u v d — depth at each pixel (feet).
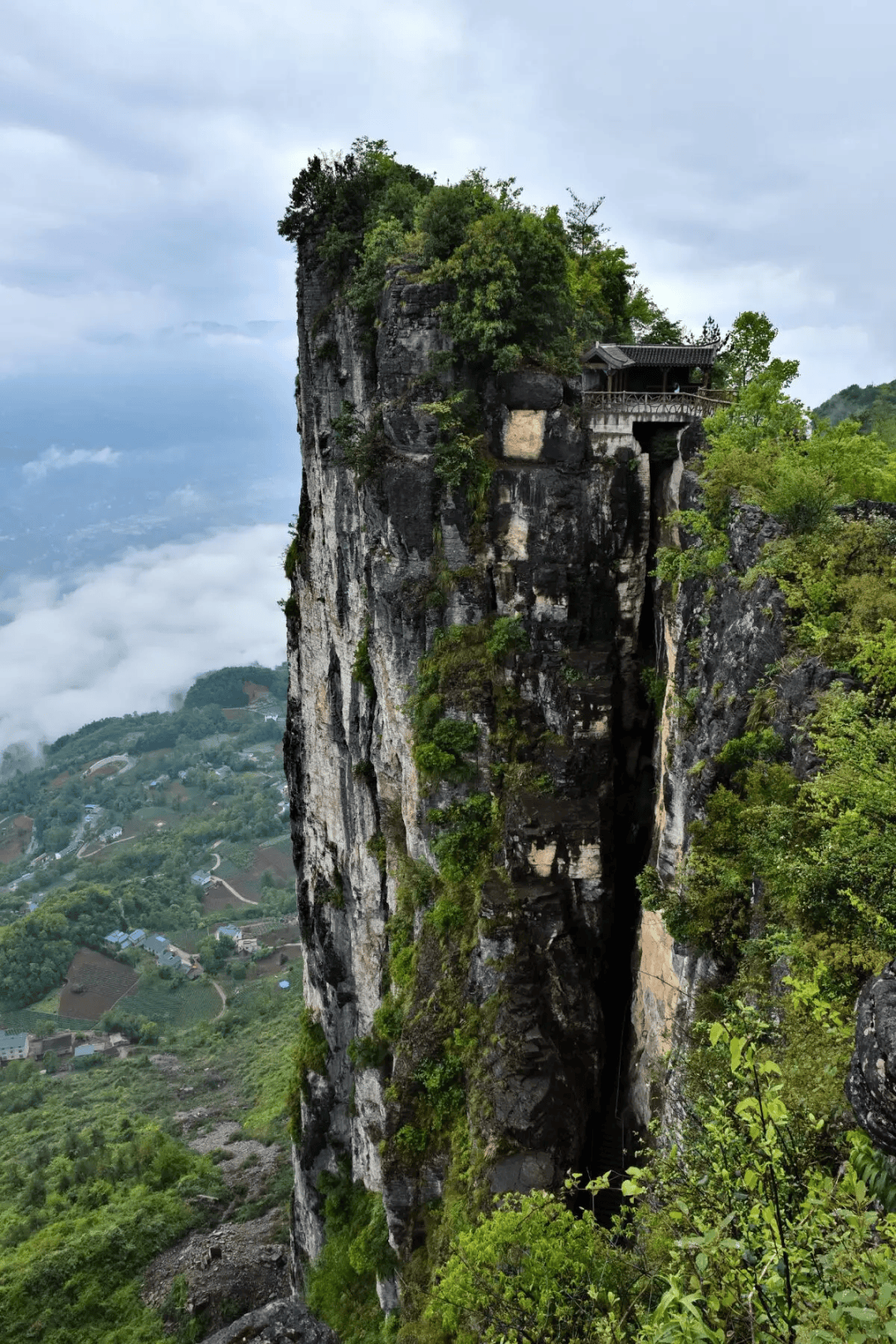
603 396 153.89
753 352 160.45
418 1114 141.18
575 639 152.25
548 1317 71.56
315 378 176.65
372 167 170.50
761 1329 37.11
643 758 158.40
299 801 215.51
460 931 145.69
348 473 167.73
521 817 142.61
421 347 151.33
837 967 68.03
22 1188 325.01
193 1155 323.98
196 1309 225.56
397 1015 152.97
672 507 152.46
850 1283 34.83
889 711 81.56
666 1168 62.90
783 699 94.48
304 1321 94.32
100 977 592.19
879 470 116.47
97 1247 246.06
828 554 98.94
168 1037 517.14
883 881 68.13
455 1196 127.34
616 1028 150.10
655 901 110.42
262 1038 488.02
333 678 188.75
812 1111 56.24
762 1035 73.00
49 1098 449.89
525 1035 130.00
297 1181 211.41
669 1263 59.31
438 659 154.30
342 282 171.73
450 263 146.72
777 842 84.84
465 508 151.02
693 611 121.29
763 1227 40.65
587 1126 132.67
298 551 199.11
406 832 164.96
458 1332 95.25
